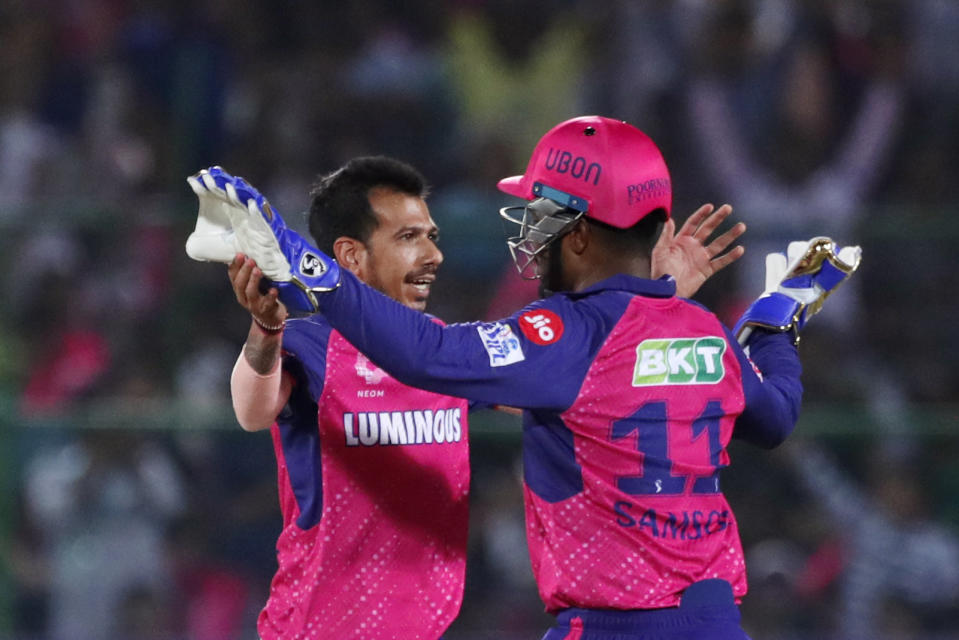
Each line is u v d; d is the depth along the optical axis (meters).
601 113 30.45
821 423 23.12
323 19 31.81
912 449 23.03
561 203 10.65
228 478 23.23
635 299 10.65
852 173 28.98
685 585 10.38
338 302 9.80
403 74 30.53
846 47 29.98
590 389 10.30
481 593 23.00
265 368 10.42
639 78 30.34
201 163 30.11
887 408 23.58
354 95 30.39
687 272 12.56
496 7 31.47
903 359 24.02
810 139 28.95
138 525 23.11
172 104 31.25
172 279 24.62
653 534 10.35
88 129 31.22
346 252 11.93
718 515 10.71
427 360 9.96
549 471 10.55
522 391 10.18
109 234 24.48
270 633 11.55
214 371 24.47
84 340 24.34
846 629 22.86
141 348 24.45
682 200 28.53
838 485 23.06
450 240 23.66
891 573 22.86
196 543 23.17
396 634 11.30
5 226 24.30
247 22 32.03
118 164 30.52
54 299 24.28
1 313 24.22
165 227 24.61
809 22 29.95
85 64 31.78
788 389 11.54
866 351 24.03
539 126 30.33
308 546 11.40
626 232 10.80
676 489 10.47
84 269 24.45
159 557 23.12
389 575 11.38
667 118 29.39
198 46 31.23
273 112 30.31
